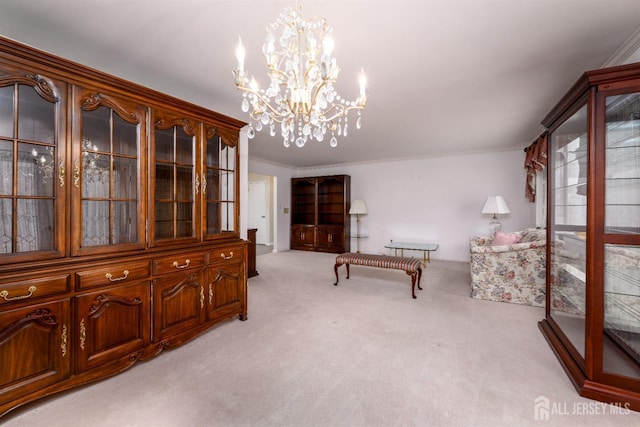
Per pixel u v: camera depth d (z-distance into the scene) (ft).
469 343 7.21
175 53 6.70
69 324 5.25
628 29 5.74
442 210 19.13
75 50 6.55
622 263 5.29
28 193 5.16
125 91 6.10
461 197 18.53
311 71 5.68
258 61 7.11
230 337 7.59
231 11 5.23
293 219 24.17
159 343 6.59
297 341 7.35
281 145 16.24
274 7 5.12
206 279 7.71
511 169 17.10
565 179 7.30
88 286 5.48
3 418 4.60
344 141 15.49
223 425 4.49
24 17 5.33
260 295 11.25
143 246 6.47
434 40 6.15
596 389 5.09
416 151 17.94
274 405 4.94
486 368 6.08
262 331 7.96
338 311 9.49
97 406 4.93
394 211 20.81
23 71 4.84
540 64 7.20
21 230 5.05
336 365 6.21
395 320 8.70
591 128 5.15
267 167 21.88
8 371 4.61
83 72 5.43
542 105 10.06
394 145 16.37
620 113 5.26
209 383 5.58
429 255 18.57
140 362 6.37
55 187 5.21
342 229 21.79
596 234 5.20
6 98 4.84
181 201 7.43
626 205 5.35
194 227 7.66
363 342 7.28
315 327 8.22
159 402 5.03
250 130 6.93
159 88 8.66
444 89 8.70
